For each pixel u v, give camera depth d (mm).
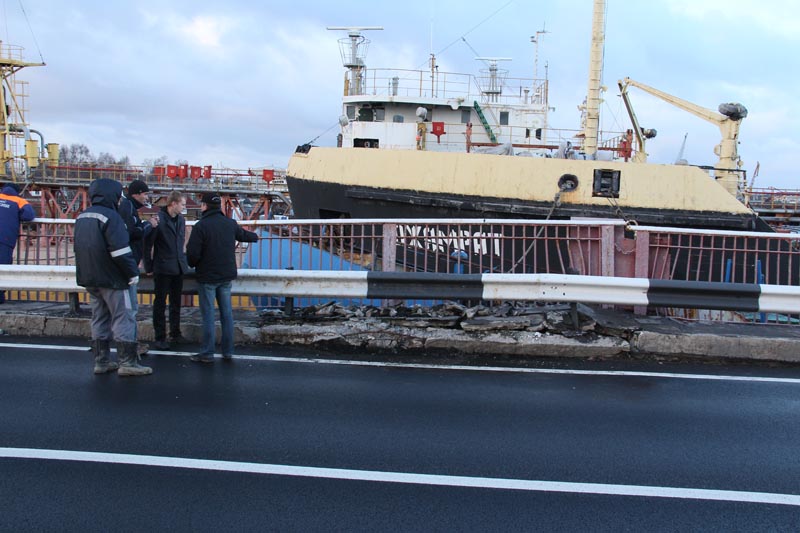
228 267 6727
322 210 14961
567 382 6219
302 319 7914
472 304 8742
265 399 5551
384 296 7625
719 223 12602
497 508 3668
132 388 5801
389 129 17703
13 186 9078
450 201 13047
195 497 3744
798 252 8148
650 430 4934
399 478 4035
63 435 4648
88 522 3436
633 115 17281
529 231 12242
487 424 5016
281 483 3941
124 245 6004
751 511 3686
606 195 12305
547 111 18766
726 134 15125
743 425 5074
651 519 3572
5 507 3594
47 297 10328
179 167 44531
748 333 7199
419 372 6527
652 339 7082
